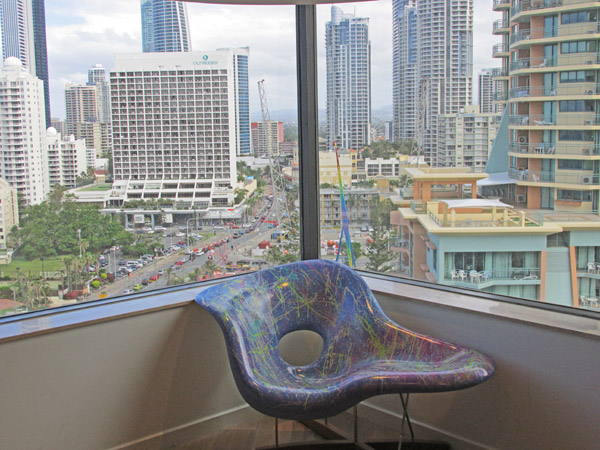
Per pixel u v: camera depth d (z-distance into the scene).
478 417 2.46
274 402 2.04
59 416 2.38
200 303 2.38
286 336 3.02
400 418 2.75
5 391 2.25
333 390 2.02
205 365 2.77
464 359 2.14
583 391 2.14
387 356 2.40
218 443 2.74
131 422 2.58
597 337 2.09
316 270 2.72
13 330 2.30
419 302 2.63
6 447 2.26
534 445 2.29
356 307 2.58
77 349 2.41
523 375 2.30
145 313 2.58
